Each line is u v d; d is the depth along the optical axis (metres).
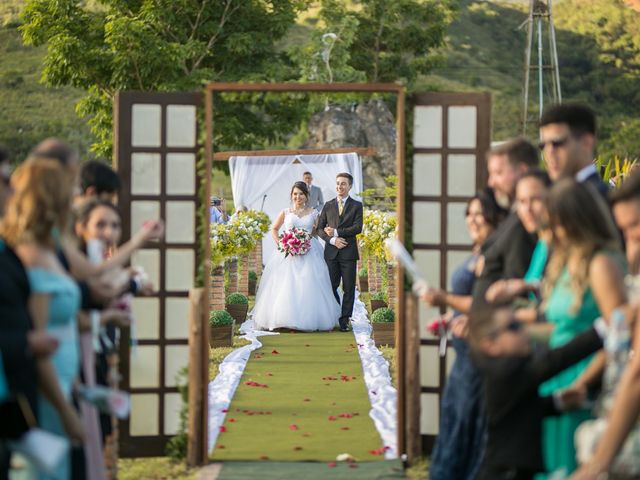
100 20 28.23
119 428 7.68
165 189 7.75
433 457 6.50
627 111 57.62
